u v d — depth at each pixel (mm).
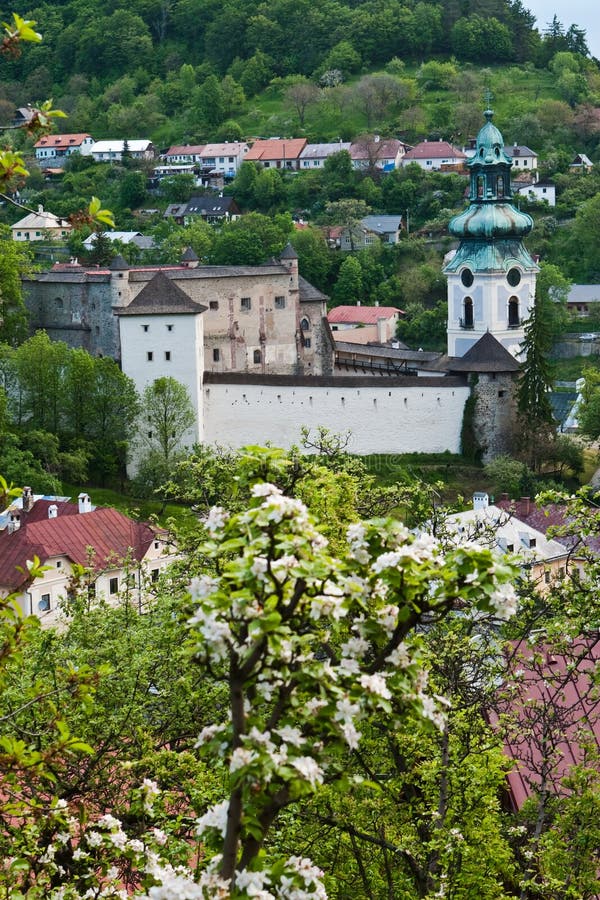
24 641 35938
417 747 53969
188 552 67062
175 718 59500
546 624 55781
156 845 39906
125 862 46125
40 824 40250
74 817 40469
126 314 199125
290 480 62219
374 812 54156
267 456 33688
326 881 50312
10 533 130875
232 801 30656
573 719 62875
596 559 57031
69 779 54406
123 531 132750
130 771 51844
